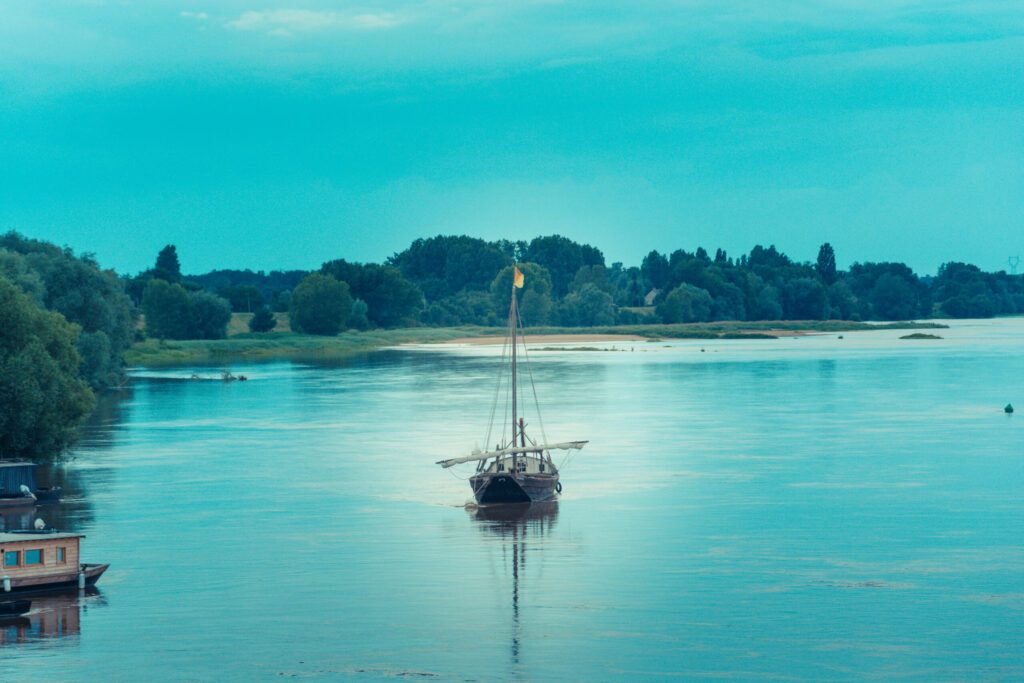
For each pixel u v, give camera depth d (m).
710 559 84.12
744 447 139.38
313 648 66.06
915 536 90.94
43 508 102.81
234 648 66.12
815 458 129.88
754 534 91.69
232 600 74.81
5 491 103.69
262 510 102.06
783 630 68.81
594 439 148.12
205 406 197.62
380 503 105.31
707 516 98.50
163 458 133.38
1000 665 63.38
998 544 88.12
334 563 83.62
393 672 62.66
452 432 157.75
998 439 145.00
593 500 106.06
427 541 90.12
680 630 68.81
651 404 195.38
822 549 86.88
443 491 111.50
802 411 181.25
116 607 73.25
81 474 121.69
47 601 74.50
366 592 76.44
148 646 66.31
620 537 91.00
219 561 84.19
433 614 71.94
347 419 175.50
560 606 73.31
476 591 76.62
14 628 69.44
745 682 61.19
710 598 74.69
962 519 96.75
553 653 65.25
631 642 66.94
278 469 124.94
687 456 132.25
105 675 62.03
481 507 103.12
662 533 92.38
